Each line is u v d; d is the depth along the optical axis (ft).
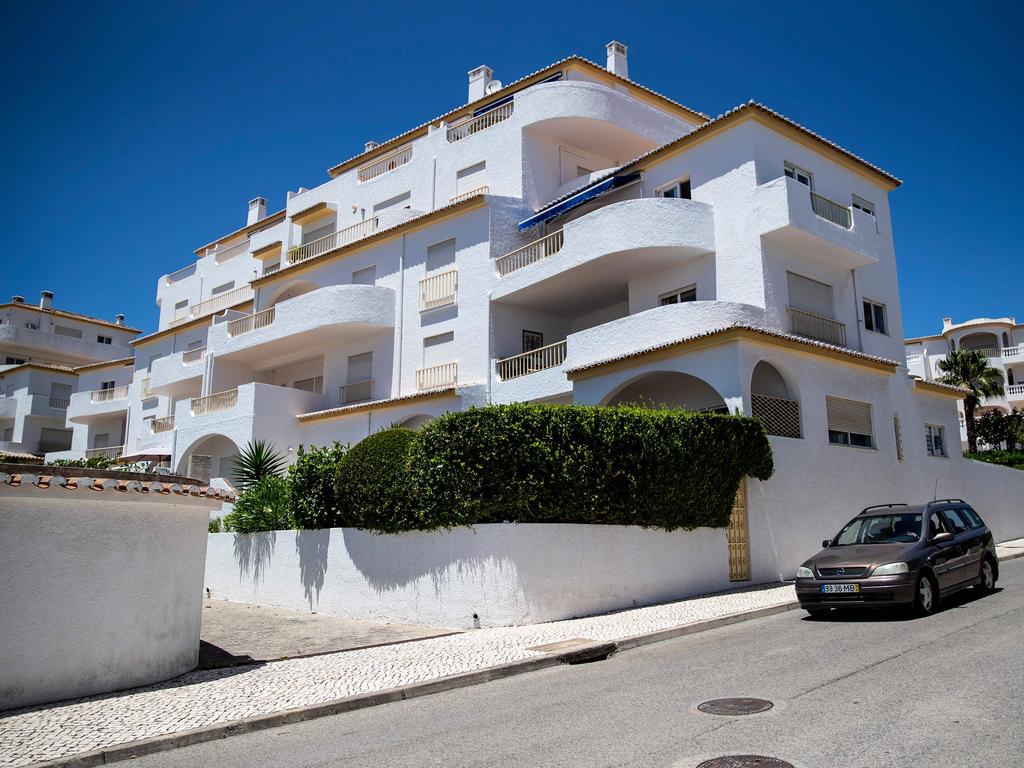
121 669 27.35
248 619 46.34
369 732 22.15
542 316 80.79
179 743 21.53
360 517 45.91
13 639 24.76
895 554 36.19
